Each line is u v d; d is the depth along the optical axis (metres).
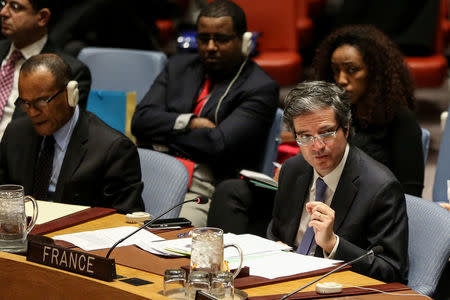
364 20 19.61
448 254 7.87
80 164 9.65
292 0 18.86
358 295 6.29
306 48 25.42
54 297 6.24
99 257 6.00
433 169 17.27
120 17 18.12
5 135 10.37
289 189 8.48
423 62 17.84
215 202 11.48
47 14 13.34
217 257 6.19
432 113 21.81
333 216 7.34
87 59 15.16
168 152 12.80
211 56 12.62
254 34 18.31
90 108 13.66
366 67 10.71
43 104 9.49
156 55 14.83
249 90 12.50
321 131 7.60
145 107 13.16
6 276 6.53
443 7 22.16
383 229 7.60
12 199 7.07
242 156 12.40
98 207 9.16
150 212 9.89
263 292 6.29
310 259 7.20
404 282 7.71
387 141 10.86
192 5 26.27
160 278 6.54
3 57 13.52
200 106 12.90
